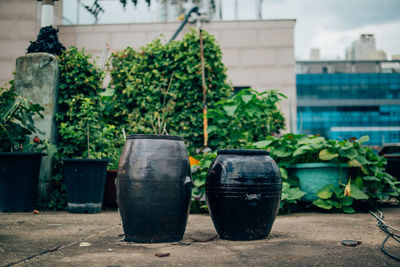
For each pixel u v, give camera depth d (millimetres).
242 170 3061
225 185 3070
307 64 52562
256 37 13070
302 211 5387
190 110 6887
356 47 57219
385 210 5562
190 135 6879
